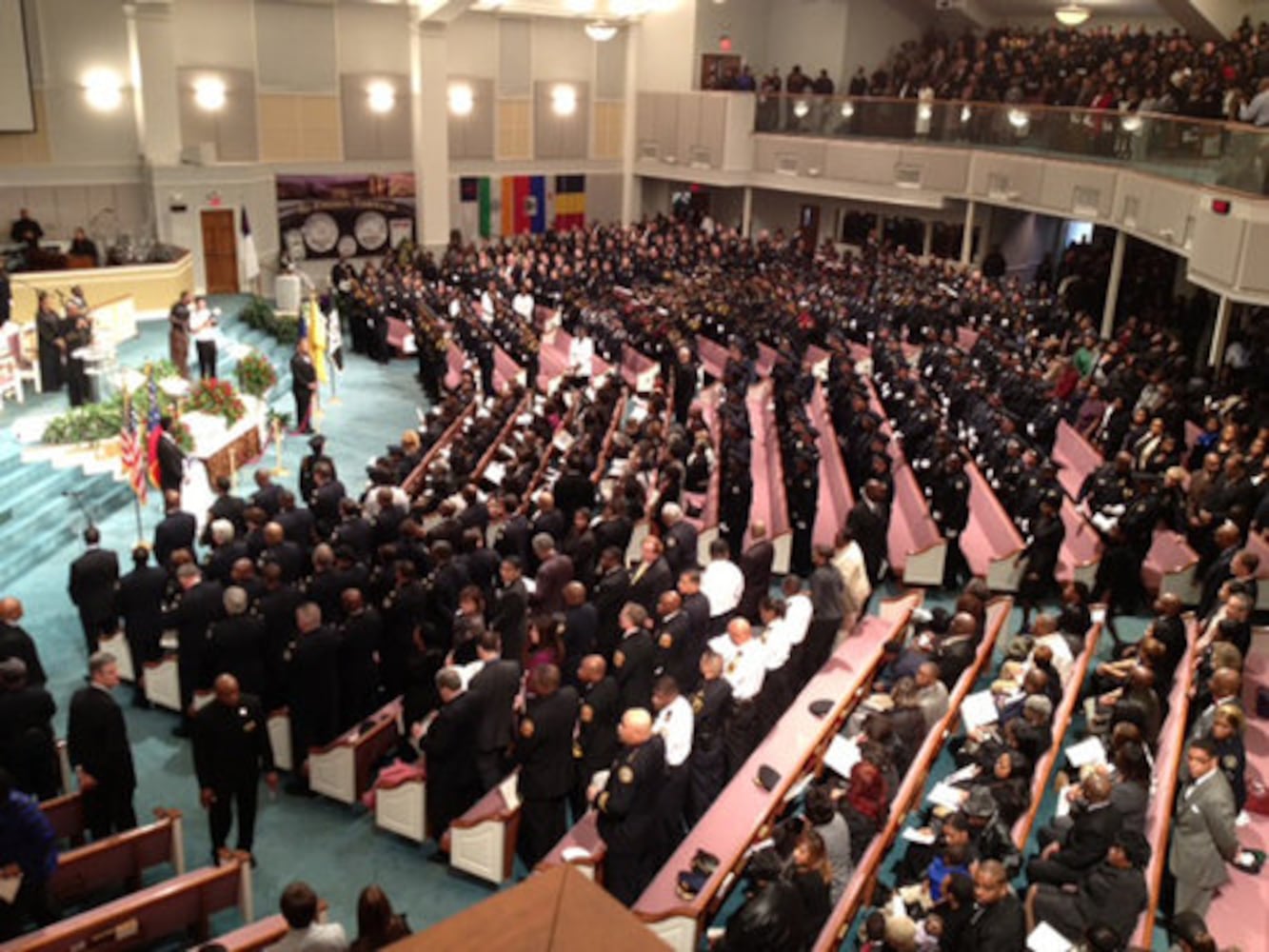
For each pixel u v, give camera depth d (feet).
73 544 48.37
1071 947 22.72
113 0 86.89
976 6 111.65
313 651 30.45
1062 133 83.46
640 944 6.59
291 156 100.53
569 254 100.53
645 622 30.76
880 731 26.58
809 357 78.69
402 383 78.84
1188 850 25.48
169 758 33.30
